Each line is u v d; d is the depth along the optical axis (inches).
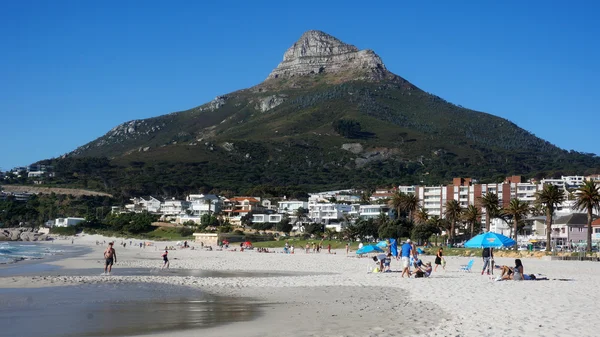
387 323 786.8
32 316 890.1
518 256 3570.4
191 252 4448.8
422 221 5743.1
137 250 4921.3
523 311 861.8
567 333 684.1
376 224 5782.5
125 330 766.5
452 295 1098.1
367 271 2003.0
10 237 7800.2
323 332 727.7
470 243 1748.3
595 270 2218.3
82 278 1585.9
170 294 1212.5
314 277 1664.6
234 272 2124.8
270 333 729.6
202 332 745.0
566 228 5206.7
